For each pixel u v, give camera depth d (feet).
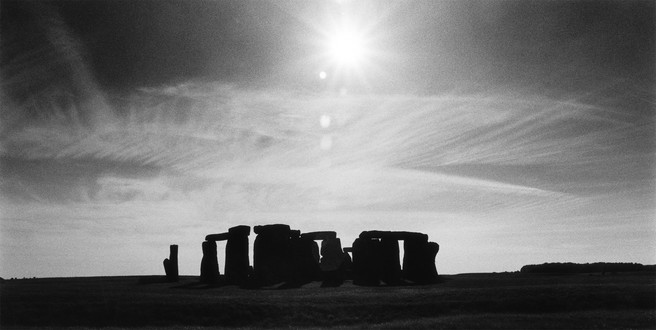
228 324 151.02
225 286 202.80
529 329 140.56
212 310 156.56
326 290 181.37
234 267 211.41
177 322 152.56
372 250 205.87
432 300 161.99
